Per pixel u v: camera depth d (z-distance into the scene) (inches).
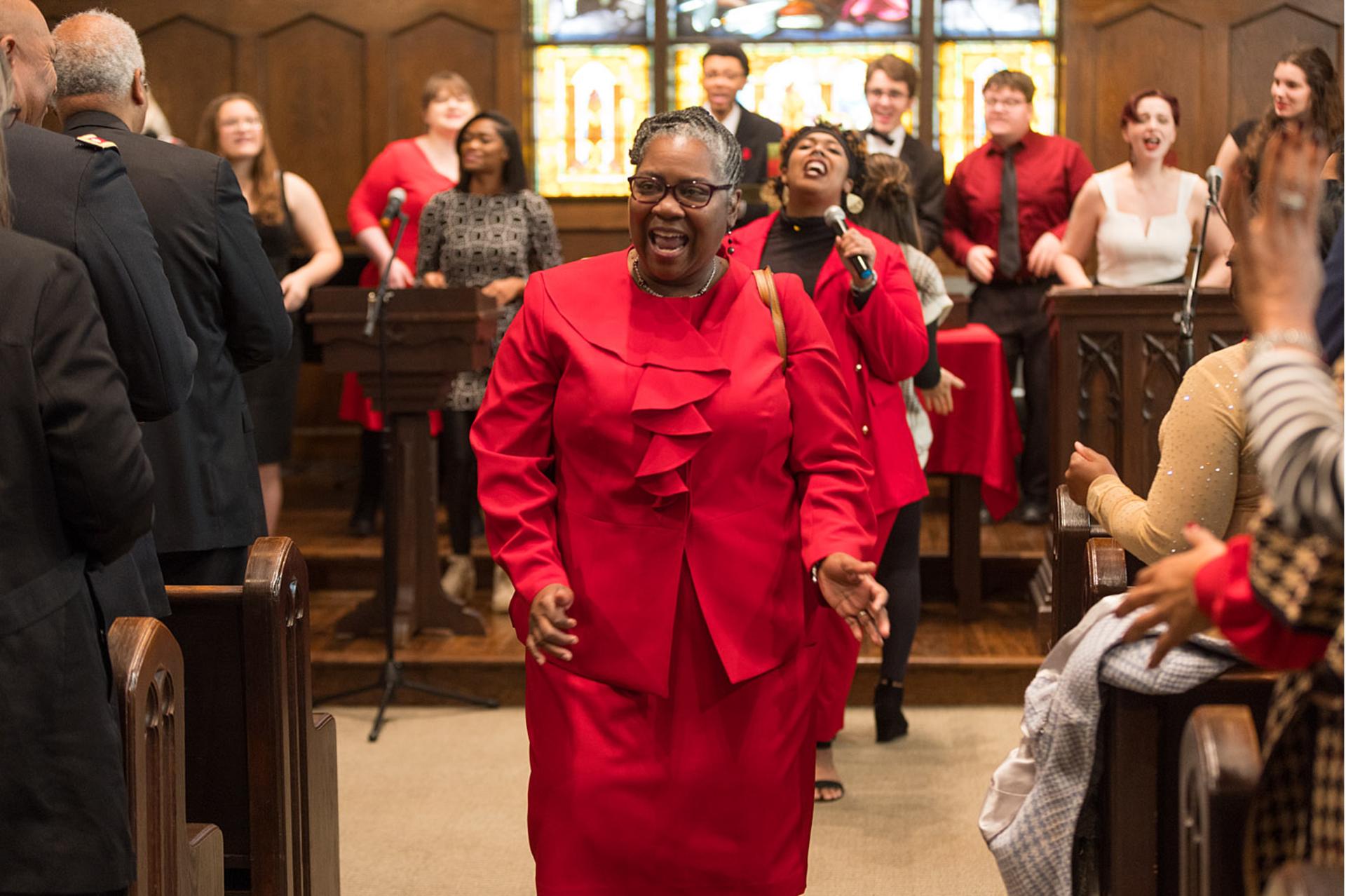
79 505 73.1
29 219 93.7
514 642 198.5
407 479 198.5
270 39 294.8
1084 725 84.4
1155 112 209.2
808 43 294.5
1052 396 190.7
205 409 117.6
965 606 207.8
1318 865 53.0
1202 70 284.2
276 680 98.0
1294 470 52.6
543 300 91.4
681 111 89.4
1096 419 185.2
